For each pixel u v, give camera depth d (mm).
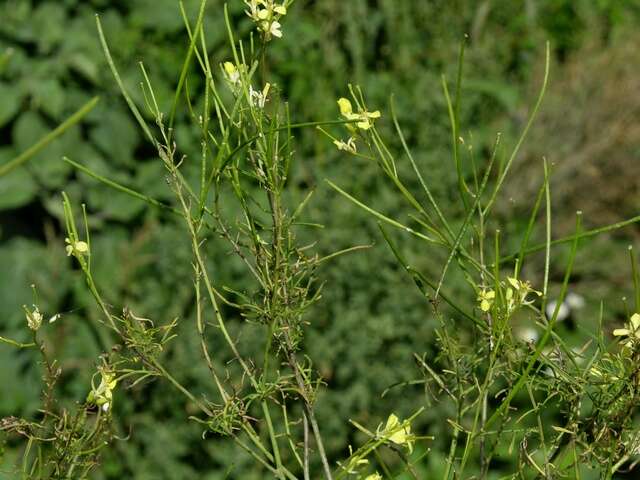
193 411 2834
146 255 3086
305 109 3549
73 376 2990
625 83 4406
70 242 1045
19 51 3332
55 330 3053
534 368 1239
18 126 3314
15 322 3121
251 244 1203
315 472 2633
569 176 4168
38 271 3186
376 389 2928
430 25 4301
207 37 3512
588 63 4551
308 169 3322
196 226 1103
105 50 1064
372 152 1166
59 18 3420
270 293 1105
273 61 3588
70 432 1025
